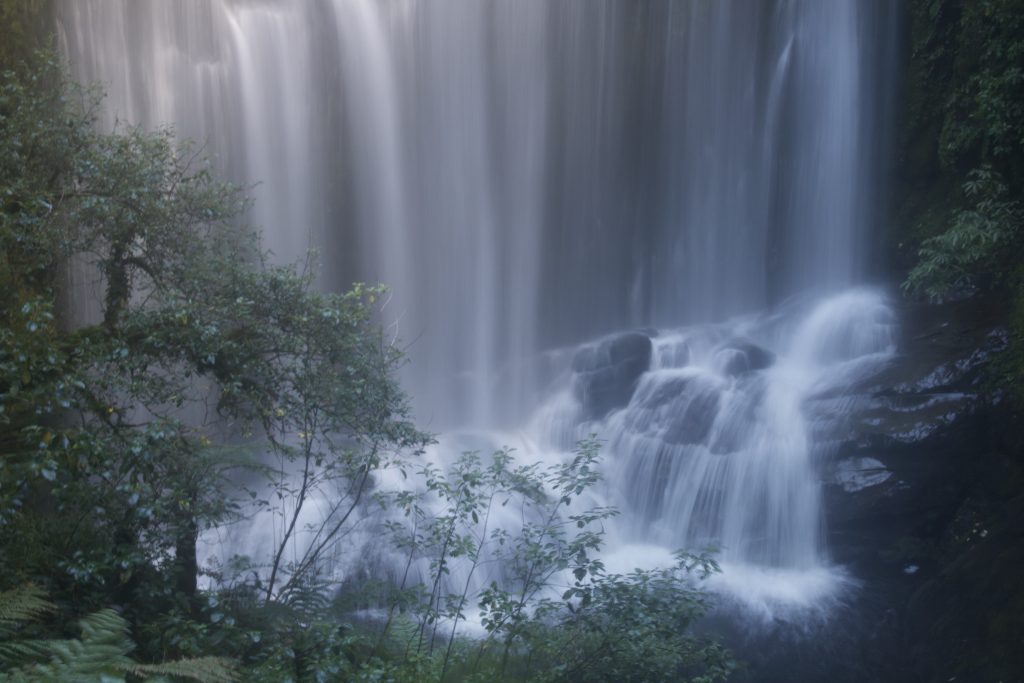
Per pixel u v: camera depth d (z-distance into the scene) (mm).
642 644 6730
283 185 17344
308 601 7312
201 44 16297
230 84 16703
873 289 16734
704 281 19375
